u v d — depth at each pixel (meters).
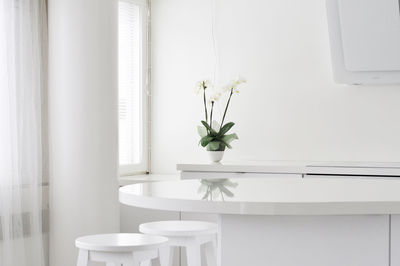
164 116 5.05
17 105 3.93
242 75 4.75
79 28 4.09
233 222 1.88
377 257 1.83
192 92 4.96
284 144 4.61
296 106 4.57
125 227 4.55
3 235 3.79
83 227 4.14
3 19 3.81
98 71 4.14
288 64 4.60
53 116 4.15
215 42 4.86
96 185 4.16
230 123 4.44
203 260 4.15
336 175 3.84
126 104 4.99
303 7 4.54
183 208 1.84
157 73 5.07
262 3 4.68
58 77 4.12
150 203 1.90
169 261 3.18
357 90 4.38
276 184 2.35
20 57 3.94
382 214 1.81
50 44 4.16
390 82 4.10
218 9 4.85
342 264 1.84
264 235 1.87
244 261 1.88
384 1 3.91
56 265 4.16
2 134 3.80
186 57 4.98
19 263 3.90
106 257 2.64
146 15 5.09
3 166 3.80
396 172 3.69
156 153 5.09
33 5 4.05
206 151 4.90
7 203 3.80
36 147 4.03
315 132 4.52
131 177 4.77
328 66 4.47
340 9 4.03
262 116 4.68
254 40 4.71
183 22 4.99
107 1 4.18
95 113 4.14
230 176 4.10
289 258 1.86
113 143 4.24
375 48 4.02
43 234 4.19
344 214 1.80
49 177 4.20
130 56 5.02
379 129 4.32
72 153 4.12
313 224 1.85
